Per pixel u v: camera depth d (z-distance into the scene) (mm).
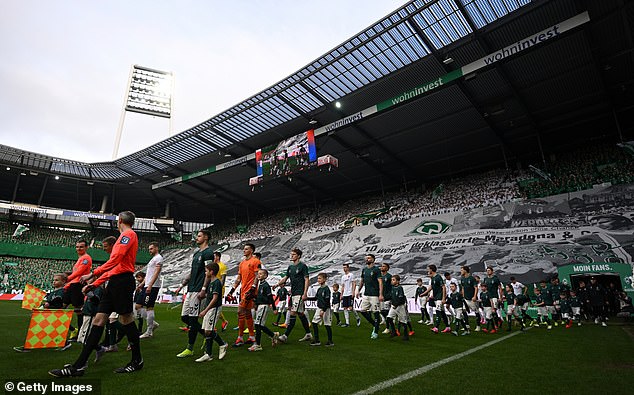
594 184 19438
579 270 13586
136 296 7527
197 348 5840
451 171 28688
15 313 11586
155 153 27516
